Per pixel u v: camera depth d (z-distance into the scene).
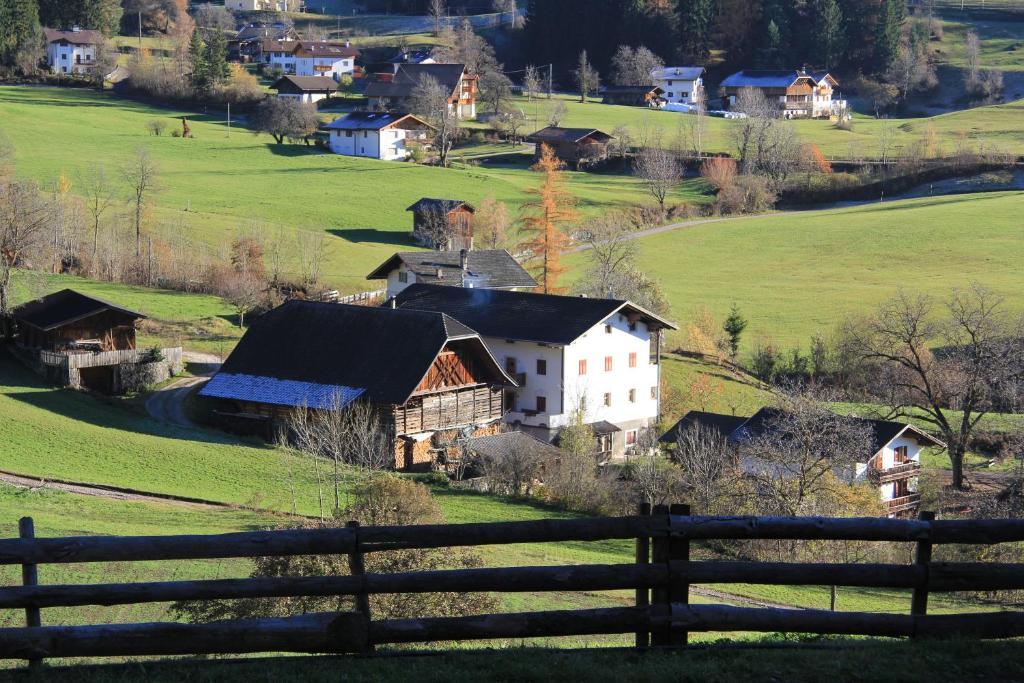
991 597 57.12
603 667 22.81
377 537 23.22
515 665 22.95
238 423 121.31
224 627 23.05
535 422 134.62
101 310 132.75
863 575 23.77
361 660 23.44
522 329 136.62
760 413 110.44
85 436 104.69
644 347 144.12
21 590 22.67
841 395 150.00
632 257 196.12
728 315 191.00
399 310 127.88
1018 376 132.00
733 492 87.12
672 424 144.88
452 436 123.56
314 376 123.38
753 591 64.06
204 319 162.38
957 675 22.50
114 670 23.11
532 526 23.27
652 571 23.66
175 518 77.00
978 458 129.12
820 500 85.25
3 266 143.25
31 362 131.88
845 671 22.73
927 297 161.38
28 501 78.69
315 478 93.19
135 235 198.00
